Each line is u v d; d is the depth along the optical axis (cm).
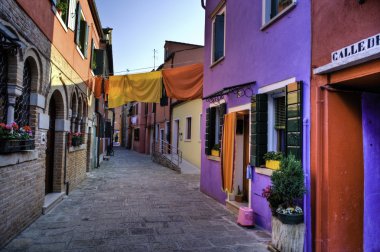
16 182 497
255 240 524
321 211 434
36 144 598
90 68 1276
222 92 761
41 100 610
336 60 407
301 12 496
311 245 448
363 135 452
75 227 580
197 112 1641
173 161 1761
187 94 1066
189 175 1448
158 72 1099
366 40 360
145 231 568
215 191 873
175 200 862
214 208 767
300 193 446
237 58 749
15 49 449
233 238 534
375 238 454
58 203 779
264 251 473
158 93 1096
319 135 441
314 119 453
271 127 614
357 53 370
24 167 534
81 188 1034
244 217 603
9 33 415
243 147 774
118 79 1118
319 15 452
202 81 1067
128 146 4338
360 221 444
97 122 1778
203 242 511
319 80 445
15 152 481
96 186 1086
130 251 467
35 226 577
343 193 435
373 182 455
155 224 615
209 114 936
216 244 503
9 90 474
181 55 1908
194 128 1678
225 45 833
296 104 486
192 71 1070
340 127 438
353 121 446
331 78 424
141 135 3312
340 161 436
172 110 2128
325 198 430
